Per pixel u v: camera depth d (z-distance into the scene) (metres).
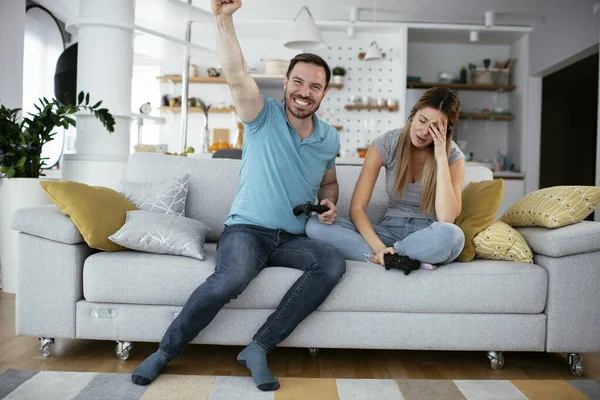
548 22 7.07
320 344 2.08
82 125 3.95
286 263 2.12
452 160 2.38
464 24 7.64
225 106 7.96
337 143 2.30
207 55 5.44
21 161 3.33
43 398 1.71
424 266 2.09
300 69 2.09
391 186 2.37
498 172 7.64
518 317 2.08
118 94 3.96
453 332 2.08
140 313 2.08
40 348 2.22
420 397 1.80
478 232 2.24
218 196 2.71
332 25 7.59
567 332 2.08
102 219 2.16
